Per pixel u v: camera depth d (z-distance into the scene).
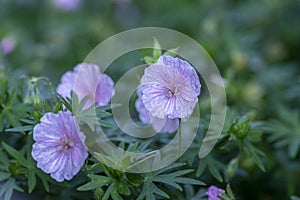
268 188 0.68
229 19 0.88
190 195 0.60
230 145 0.60
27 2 1.06
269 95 0.77
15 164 0.58
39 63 0.79
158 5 0.97
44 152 0.56
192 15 0.90
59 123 0.56
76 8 0.95
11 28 0.95
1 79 0.61
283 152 0.69
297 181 0.68
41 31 0.95
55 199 0.60
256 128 0.63
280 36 0.87
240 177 0.66
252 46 0.81
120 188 0.55
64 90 0.61
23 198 0.61
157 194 0.58
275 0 0.88
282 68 0.80
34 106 0.58
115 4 0.98
